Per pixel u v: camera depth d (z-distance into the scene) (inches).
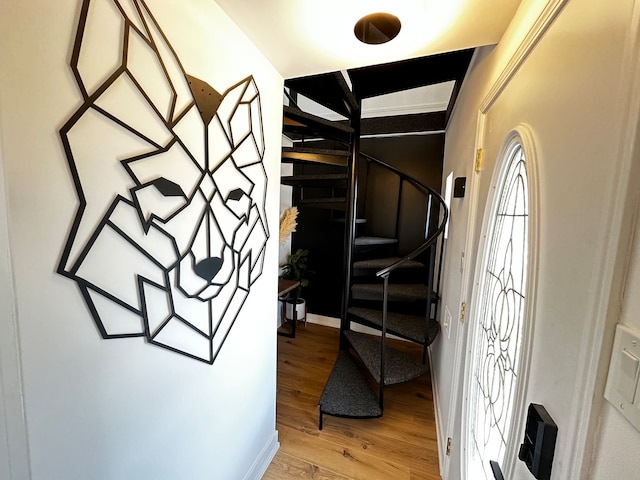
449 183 91.3
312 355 109.5
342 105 86.3
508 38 38.1
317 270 137.8
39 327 21.1
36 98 20.0
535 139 28.3
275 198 56.6
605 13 18.1
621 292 15.6
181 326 34.7
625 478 14.5
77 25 21.9
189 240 34.6
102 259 25.0
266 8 36.9
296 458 63.6
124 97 25.8
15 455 20.5
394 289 99.1
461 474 46.4
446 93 108.4
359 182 126.0
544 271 24.8
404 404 82.5
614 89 16.8
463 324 53.7
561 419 20.2
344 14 37.4
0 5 18.0
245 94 43.6
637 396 13.9
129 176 26.7
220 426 44.3
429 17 37.0
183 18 31.9
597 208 17.7
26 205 19.9
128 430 29.1
